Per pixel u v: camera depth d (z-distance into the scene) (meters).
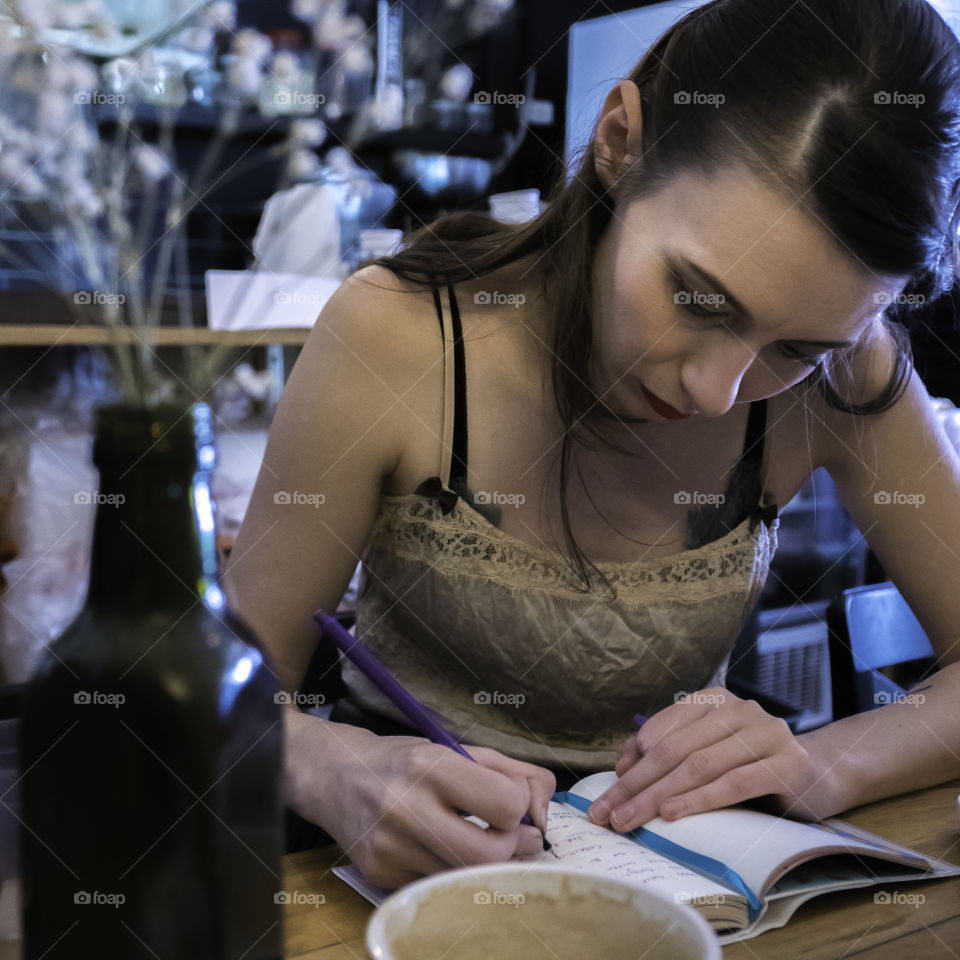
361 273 1.08
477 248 1.08
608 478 1.05
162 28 1.74
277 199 2.04
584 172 0.94
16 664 1.64
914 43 0.76
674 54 0.84
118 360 0.42
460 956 0.40
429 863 0.65
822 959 0.58
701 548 1.08
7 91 1.11
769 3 0.78
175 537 0.40
